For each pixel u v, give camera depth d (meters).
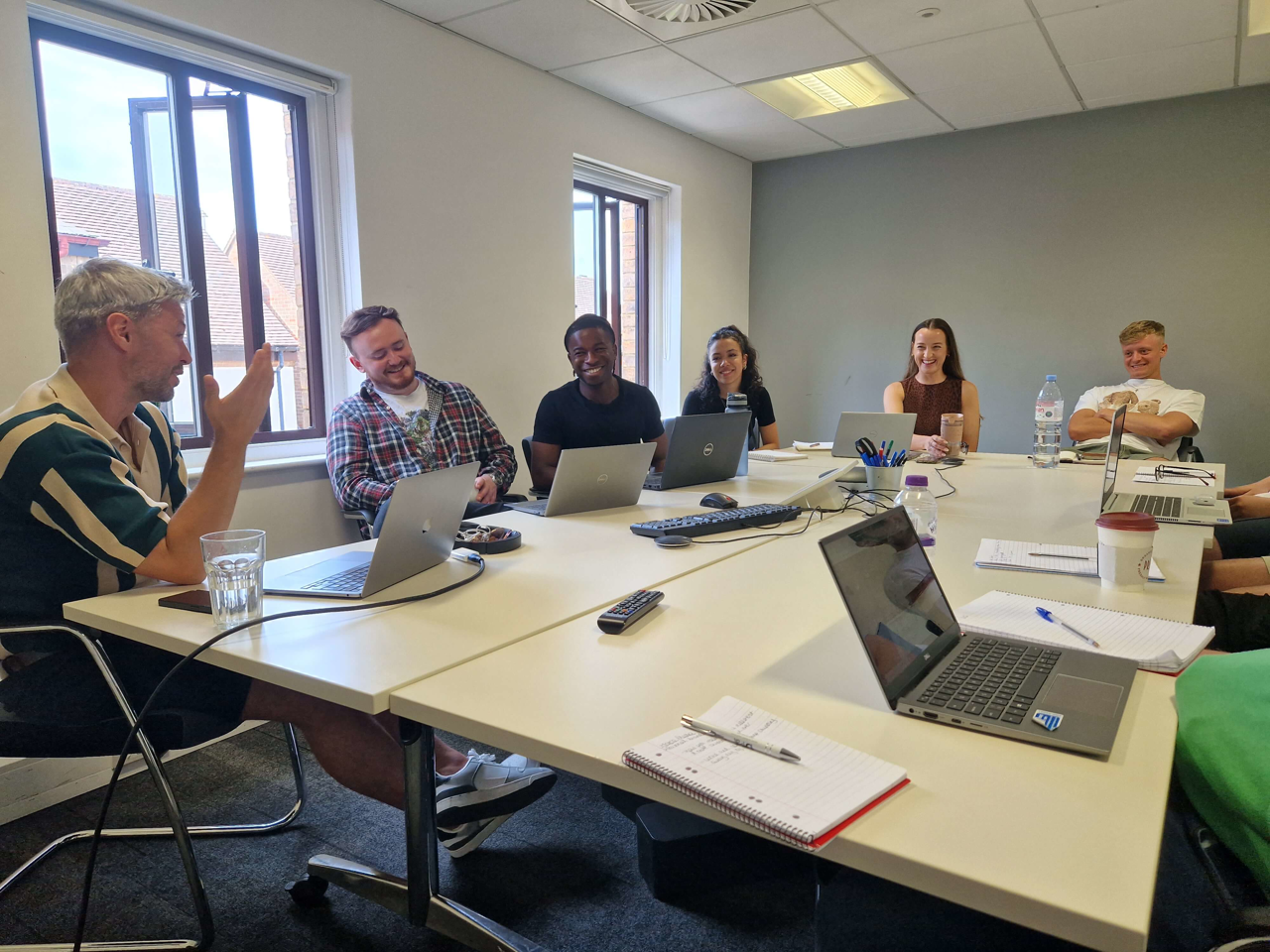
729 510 1.98
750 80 3.91
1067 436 4.65
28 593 1.31
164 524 1.29
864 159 5.11
